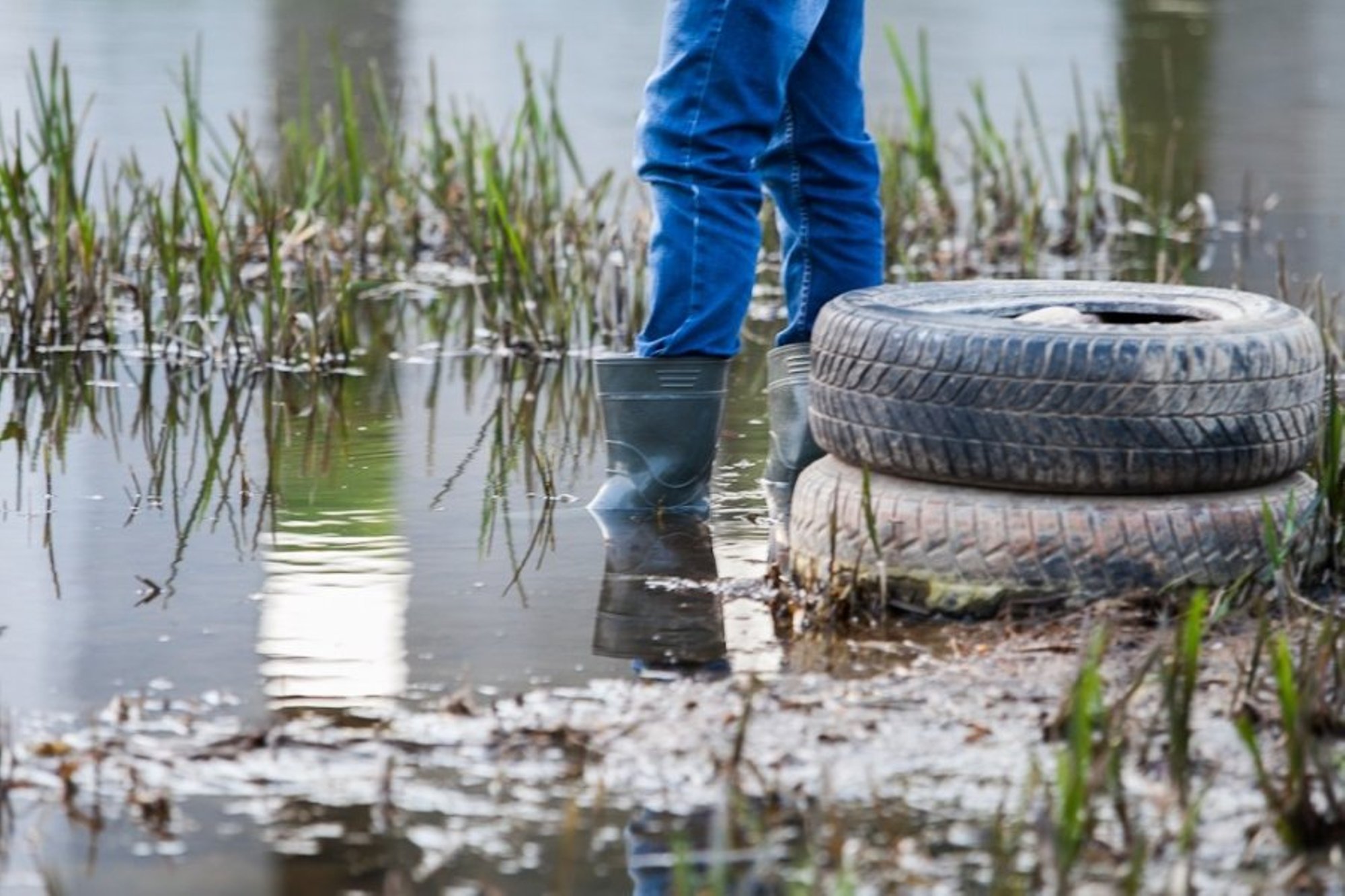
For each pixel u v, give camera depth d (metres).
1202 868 5.86
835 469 8.58
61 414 11.67
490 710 7.09
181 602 8.34
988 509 7.98
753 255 9.38
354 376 12.82
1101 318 8.99
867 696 7.17
